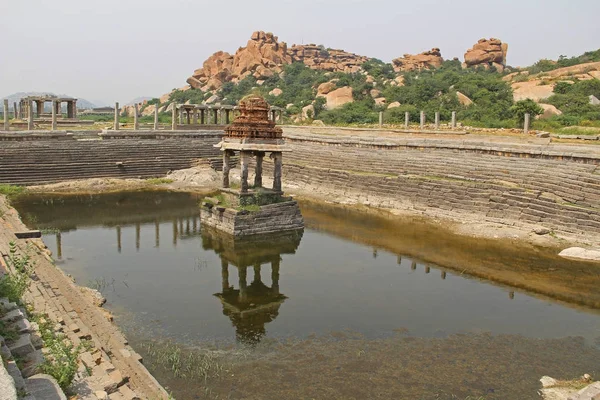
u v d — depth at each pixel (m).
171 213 28.80
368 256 20.73
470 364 11.69
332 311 14.85
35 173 35.00
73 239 22.73
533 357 12.10
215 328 13.52
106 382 8.69
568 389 10.51
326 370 11.30
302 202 32.56
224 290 16.59
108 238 23.11
